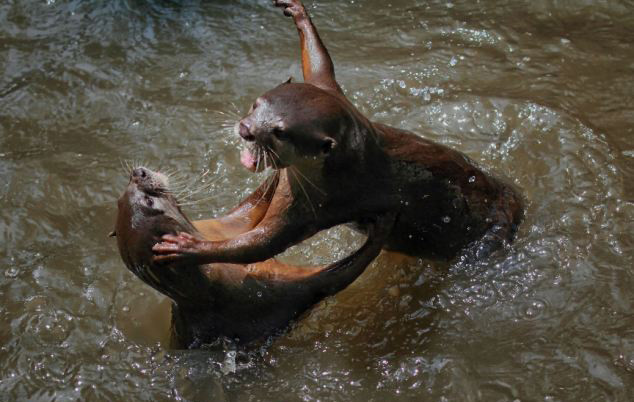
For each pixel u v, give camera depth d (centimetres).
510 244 978
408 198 898
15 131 1240
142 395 867
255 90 1280
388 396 849
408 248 960
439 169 914
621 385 824
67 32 1424
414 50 1341
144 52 1375
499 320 912
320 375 879
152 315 961
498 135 1157
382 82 1266
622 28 1377
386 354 894
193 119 1230
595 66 1293
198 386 873
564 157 1107
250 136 782
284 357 899
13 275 1013
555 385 834
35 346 923
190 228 860
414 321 927
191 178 1134
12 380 888
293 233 850
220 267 879
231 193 1109
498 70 1293
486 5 1436
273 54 1352
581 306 912
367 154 852
